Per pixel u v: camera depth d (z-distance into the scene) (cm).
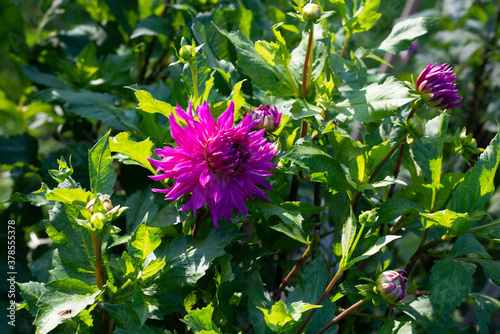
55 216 96
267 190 101
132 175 116
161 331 93
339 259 98
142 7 138
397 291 93
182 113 94
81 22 144
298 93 105
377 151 100
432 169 101
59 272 96
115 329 95
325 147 104
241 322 104
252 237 111
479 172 99
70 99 120
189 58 99
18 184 131
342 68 108
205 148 94
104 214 91
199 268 94
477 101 174
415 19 112
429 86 99
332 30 124
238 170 93
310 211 103
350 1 111
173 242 96
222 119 95
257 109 102
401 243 147
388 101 99
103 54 140
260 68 105
